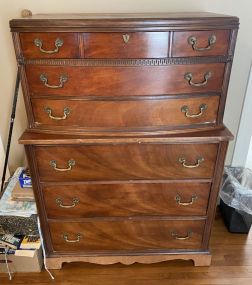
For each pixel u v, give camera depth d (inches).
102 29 38.5
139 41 39.5
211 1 56.5
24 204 58.5
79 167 48.9
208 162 49.2
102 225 55.2
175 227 56.0
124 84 42.4
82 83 42.4
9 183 64.0
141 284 57.7
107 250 58.6
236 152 71.6
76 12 56.7
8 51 59.7
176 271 60.3
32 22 38.5
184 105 44.6
